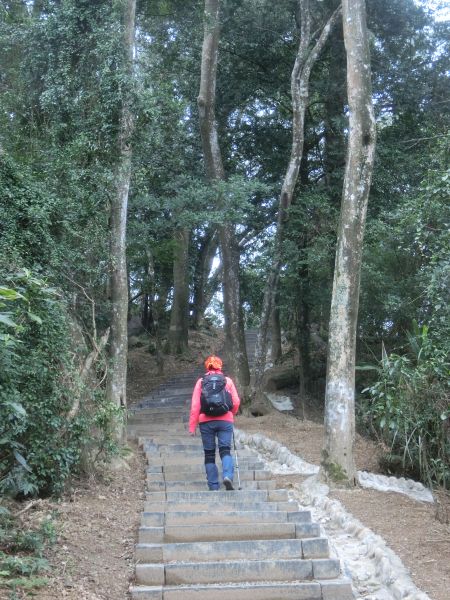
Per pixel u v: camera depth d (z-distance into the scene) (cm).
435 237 934
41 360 684
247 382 1480
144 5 1358
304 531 615
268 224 1691
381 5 1611
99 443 833
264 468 942
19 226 824
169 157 1348
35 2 1206
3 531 511
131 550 575
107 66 991
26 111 1082
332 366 854
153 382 1992
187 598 493
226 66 1675
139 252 1797
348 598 504
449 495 751
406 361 769
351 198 870
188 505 691
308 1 1412
